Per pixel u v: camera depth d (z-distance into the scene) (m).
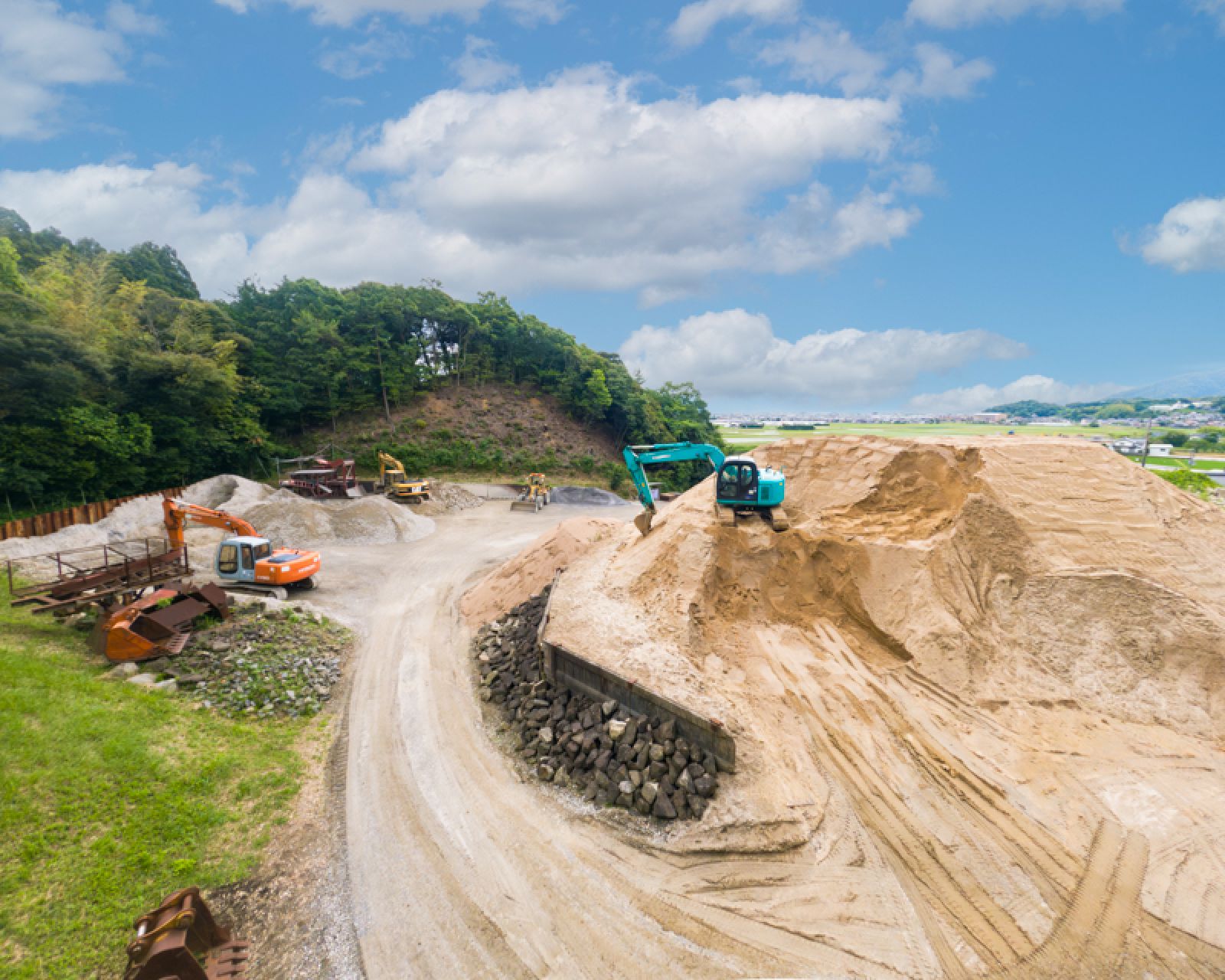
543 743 12.23
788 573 16.98
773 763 11.30
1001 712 12.79
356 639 18.62
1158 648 13.35
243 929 8.01
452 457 58.88
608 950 7.85
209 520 21.08
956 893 8.73
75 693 12.34
